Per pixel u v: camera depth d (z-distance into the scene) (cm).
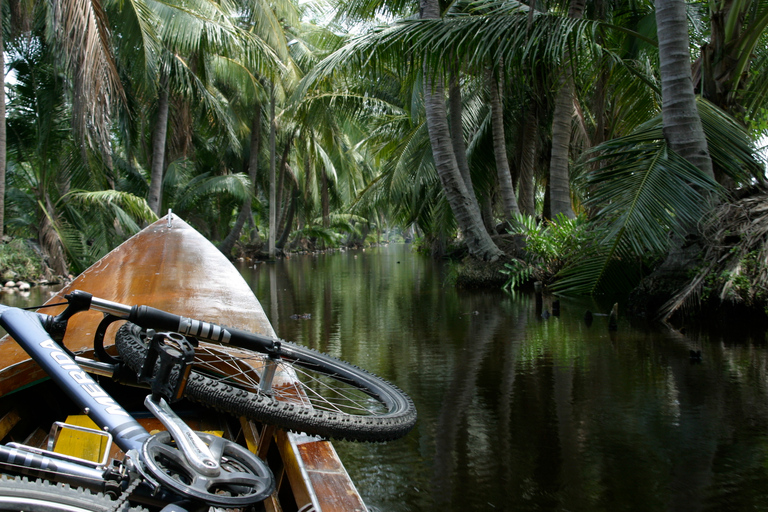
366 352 579
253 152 2469
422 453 323
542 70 1024
